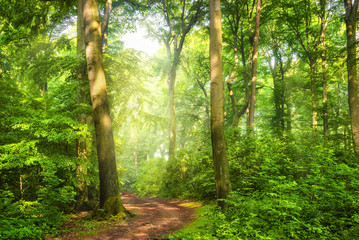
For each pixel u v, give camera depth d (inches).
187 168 702.5
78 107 391.9
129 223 318.3
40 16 520.1
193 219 335.6
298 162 336.8
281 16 784.3
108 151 365.4
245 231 186.5
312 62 756.0
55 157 354.0
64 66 403.2
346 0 579.8
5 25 515.5
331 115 732.0
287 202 187.9
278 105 970.7
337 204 220.8
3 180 327.9
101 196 357.7
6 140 336.8
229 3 751.7
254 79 639.1
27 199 335.6
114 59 441.7
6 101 354.3
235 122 693.9
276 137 458.3
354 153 447.8
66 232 261.9
